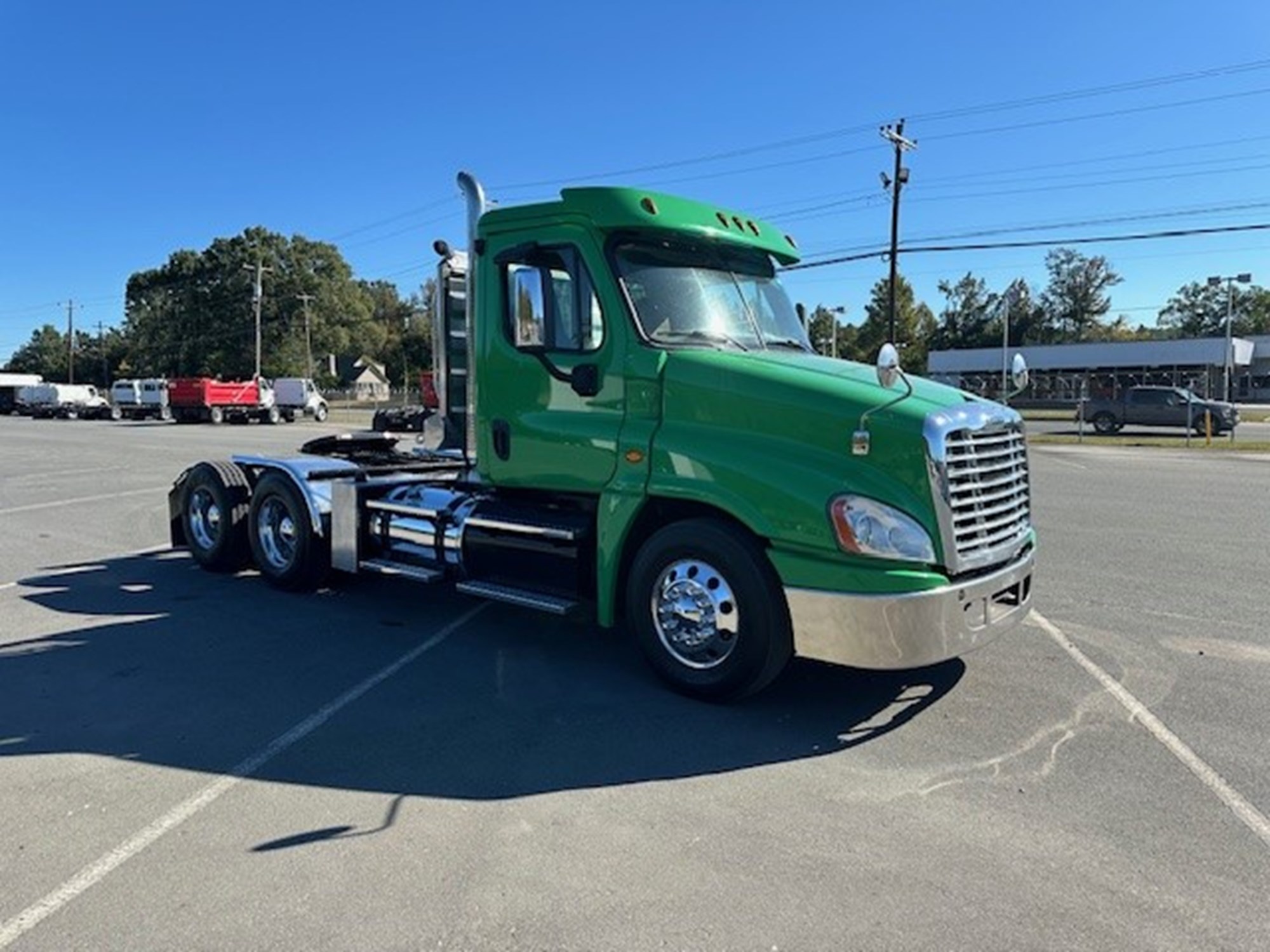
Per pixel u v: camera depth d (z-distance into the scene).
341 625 6.33
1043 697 4.82
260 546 7.49
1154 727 4.42
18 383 68.50
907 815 3.52
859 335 80.00
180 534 8.41
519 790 3.74
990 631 4.47
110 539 10.01
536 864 3.15
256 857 3.20
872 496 4.17
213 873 3.09
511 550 5.52
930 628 4.11
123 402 50.94
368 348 107.31
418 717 4.55
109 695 4.89
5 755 4.10
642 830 3.40
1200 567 8.24
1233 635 6.01
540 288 5.29
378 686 5.02
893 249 31.36
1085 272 104.19
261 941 2.71
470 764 4.00
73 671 5.29
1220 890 2.98
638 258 5.11
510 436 5.47
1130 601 6.96
